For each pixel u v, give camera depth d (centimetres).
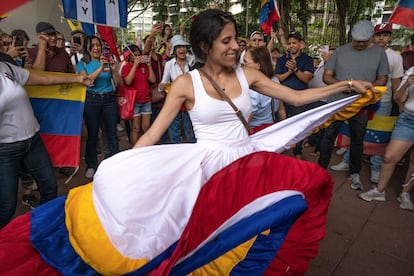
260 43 555
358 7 1623
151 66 540
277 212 168
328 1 1786
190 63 528
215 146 183
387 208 372
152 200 160
